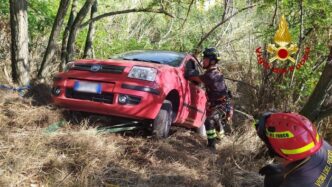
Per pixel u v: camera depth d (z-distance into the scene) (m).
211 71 6.15
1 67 8.27
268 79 8.11
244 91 8.73
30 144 4.89
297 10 7.94
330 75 5.09
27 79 7.27
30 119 5.83
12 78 7.31
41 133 5.30
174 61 6.54
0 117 5.68
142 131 6.20
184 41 12.14
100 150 5.07
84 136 5.25
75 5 8.34
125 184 4.58
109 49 10.67
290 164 2.09
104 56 10.61
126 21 12.52
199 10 12.29
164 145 5.58
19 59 7.19
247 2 11.88
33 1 9.32
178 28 12.28
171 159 5.34
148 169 4.98
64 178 4.39
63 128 5.73
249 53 9.41
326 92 5.16
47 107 6.27
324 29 7.89
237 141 6.48
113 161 4.98
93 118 6.27
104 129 5.86
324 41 7.92
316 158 2.05
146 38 12.62
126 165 4.97
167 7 9.50
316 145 2.05
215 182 4.95
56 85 5.95
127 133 6.15
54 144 5.08
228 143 6.43
